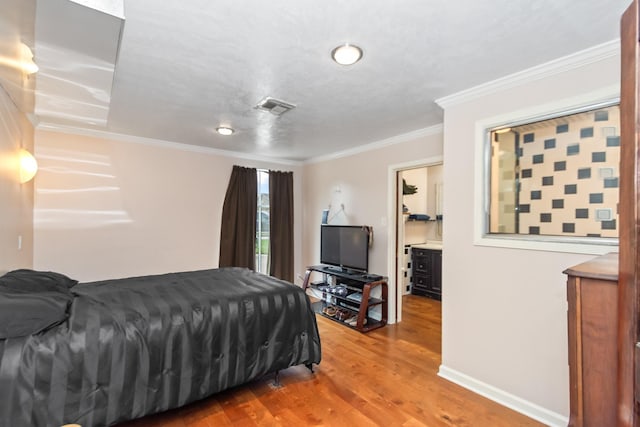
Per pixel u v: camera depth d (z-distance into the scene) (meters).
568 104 1.90
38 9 1.36
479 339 2.31
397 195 3.91
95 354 1.68
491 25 1.56
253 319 2.29
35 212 3.24
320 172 5.01
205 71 2.06
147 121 3.15
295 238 5.38
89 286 2.44
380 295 3.98
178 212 4.17
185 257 4.22
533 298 2.04
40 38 1.61
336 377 2.55
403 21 1.52
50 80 2.14
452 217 2.48
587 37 1.67
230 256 4.52
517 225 2.15
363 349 3.11
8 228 2.37
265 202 5.08
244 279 2.82
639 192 0.80
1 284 1.79
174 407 1.92
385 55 1.85
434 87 2.31
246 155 4.79
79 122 3.21
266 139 3.88
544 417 1.97
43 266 3.29
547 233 2.02
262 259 5.04
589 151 1.86
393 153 3.80
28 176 2.80
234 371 2.16
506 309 2.17
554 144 2.00
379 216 3.99
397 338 3.40
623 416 0.85
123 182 3.76
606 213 1.80
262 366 2.29
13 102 2.48
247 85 2.28
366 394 2.30
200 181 4.35
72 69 2.00
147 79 2.17
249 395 2.28
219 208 4.53
